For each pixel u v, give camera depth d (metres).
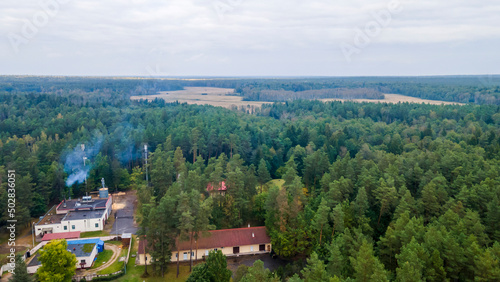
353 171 91.62
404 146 133.50
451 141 133.50
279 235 72.56
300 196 80.31
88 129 167.88
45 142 126.88
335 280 45.00
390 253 59.53
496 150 112.56
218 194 90.94
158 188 100.44
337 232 70.31
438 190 74.62
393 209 76.81
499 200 67.62
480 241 56.34
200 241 76.38
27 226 91.56
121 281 66.88
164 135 145.00
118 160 129.25
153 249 69.06
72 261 62.56
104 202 99.62
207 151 146.12
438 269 49.34
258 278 49.53
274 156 136.50
